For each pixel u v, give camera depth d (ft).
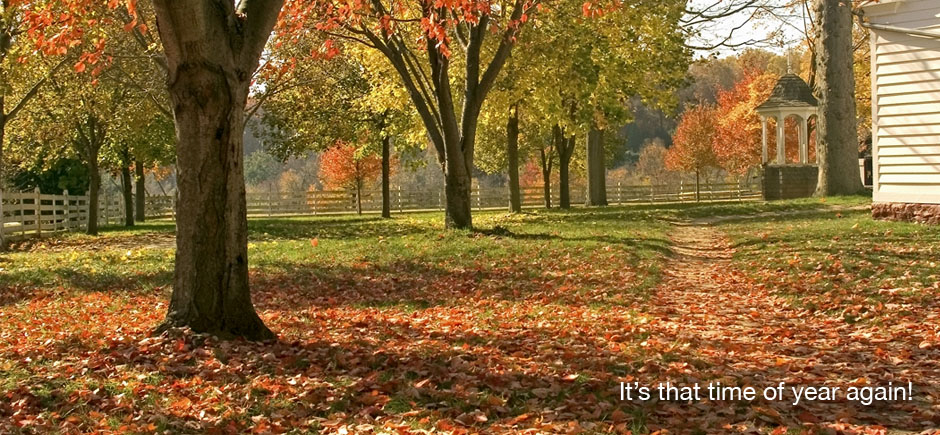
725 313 35.27
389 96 83.20
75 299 43.93
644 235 66.33
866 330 30.19
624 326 31.45
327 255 59.26
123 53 79.82
